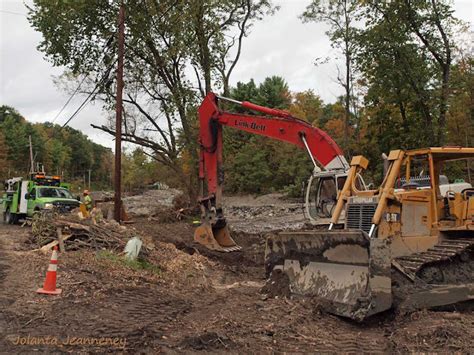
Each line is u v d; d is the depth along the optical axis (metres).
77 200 22.09
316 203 12.70
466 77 27.86
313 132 13.03
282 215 31.92
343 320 7.33
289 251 8.70
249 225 26.83
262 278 12.45
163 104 25.98
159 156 27.16
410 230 8.58
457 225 9.02
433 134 26.00
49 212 13.51
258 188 48.00
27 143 81.44
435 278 8.19
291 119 13.37
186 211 24.69
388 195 8.36
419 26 25.06
